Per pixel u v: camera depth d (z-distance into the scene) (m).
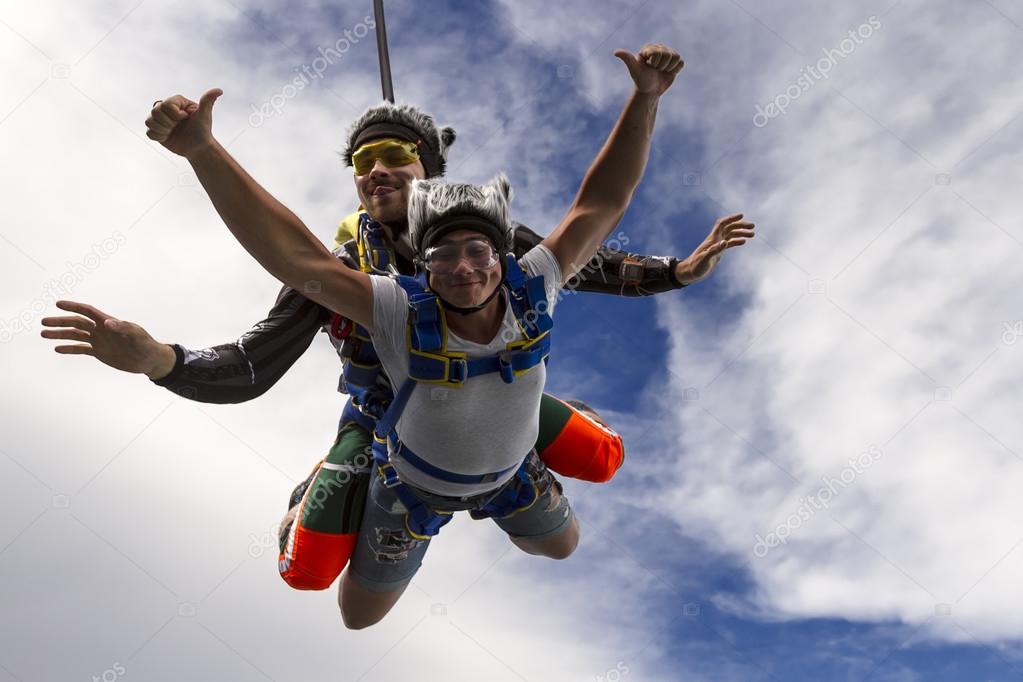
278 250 2.75
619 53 3.04
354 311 2.93
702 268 3.90
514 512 3.90
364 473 3.86
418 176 3.75
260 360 3.41
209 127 2.62
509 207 3.04
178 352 3.20
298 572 3.86
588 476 4.04
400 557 3.82
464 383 3.04
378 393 3.47
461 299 2.92
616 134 3.20
